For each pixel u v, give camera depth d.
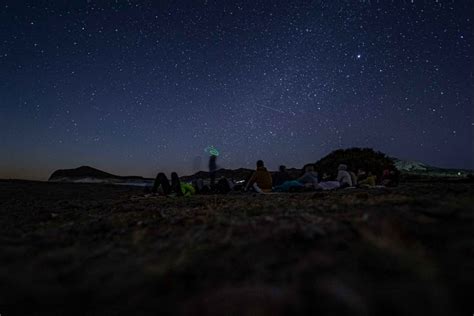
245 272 1.54
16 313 1.28
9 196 10.23
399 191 5.12
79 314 1.25
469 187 4.97
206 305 1.23
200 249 1.96
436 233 1.83
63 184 15.92
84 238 2.52
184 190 9.21
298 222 2.47
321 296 1.24
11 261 1.87
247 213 3.51
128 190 13.13
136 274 1.61
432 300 1.17
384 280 1.34
